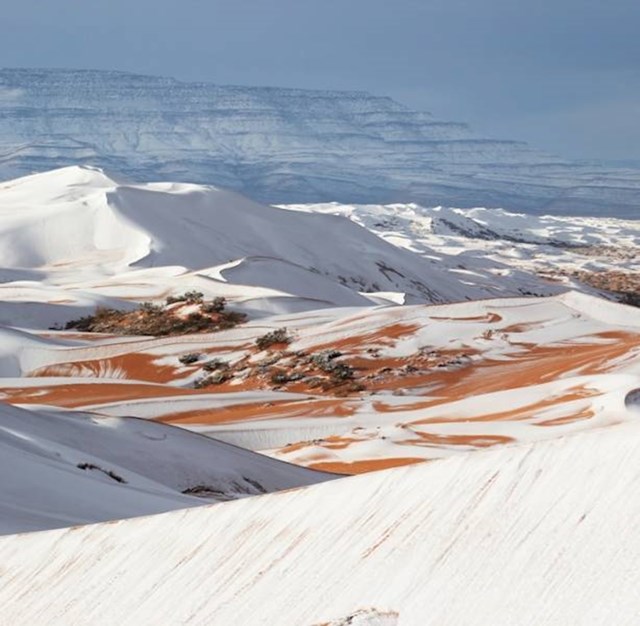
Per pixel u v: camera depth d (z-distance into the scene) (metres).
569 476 21.50
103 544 29.44
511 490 22.11
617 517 20.00
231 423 150.00
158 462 87.50
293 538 25.05
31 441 71.69
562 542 20.28
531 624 19.20
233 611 23.94
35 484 51.34
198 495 82.31
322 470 109.19
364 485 25.20
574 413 135.12
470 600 20.47
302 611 22.75
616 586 18.88
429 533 22.53
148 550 27.92
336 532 24.38
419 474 24.30
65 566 29.50
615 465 21.02
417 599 21.23
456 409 150.00
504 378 190.00
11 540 32.59
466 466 23.55
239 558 25.58
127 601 26.41
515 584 20.14
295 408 161.12
